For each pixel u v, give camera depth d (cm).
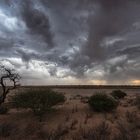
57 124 1099
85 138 809
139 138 795
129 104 1958
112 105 1447
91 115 1304
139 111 1478
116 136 784
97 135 800
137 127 975
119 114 1352
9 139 827
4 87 1473
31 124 1076
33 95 1293
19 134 901
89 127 1002
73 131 936
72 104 1889
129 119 1146
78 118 1240
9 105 1664
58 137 814
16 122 1177
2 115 1415
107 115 1317
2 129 934
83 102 2044
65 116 1301
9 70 1452
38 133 902
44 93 1312
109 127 980
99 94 1570
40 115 1248
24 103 1266
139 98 2102
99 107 1429
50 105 1328
